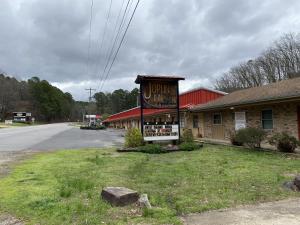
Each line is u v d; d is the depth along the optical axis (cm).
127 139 1684
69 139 2747
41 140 2591
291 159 1138
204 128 2562
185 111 2788
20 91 14475
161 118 3775
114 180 809
